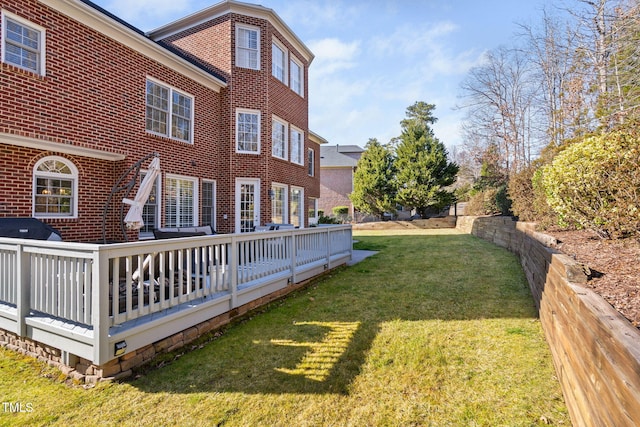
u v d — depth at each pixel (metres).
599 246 4.57
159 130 9.09
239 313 5.18
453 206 27.67
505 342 4.01
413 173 22.92
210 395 3.06
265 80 11.44
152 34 12.16
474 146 23.94
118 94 7.90
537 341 4.01
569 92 11.05
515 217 13.23
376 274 8.21
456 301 5.72
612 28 7.09
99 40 7.50
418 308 5.42
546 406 2.77
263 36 11.46
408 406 2.86
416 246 13.30
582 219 5.07
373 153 25.08
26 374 3.48
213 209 11.04
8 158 6.15
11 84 6.06
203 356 3.86
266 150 11.45
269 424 2.66
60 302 3.49
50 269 3.59
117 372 3.35
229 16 11.05
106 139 7.63
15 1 6.12
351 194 26.00
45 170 6.74
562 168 5.11
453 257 10.23
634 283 2.98
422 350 3.87
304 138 14.45
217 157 11.09
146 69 8.62
